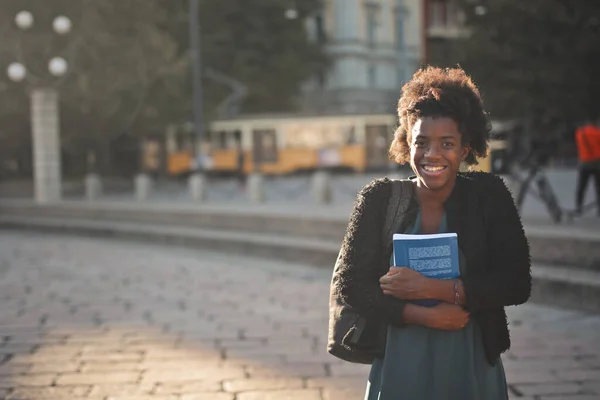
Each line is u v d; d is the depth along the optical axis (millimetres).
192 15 31828
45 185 18969
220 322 5973
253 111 41562
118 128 28594
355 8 57375
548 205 10016
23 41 25375
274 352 5008
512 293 2062
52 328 5754
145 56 27562
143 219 13664
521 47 31203
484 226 2121
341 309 2195
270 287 7676
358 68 57625
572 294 6238
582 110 30812
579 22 30984
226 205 17016
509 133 28703
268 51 42094
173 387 4246
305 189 22656
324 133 32625
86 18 26312
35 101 18828
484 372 2150
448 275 2068
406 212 2133
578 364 4629
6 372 4547
